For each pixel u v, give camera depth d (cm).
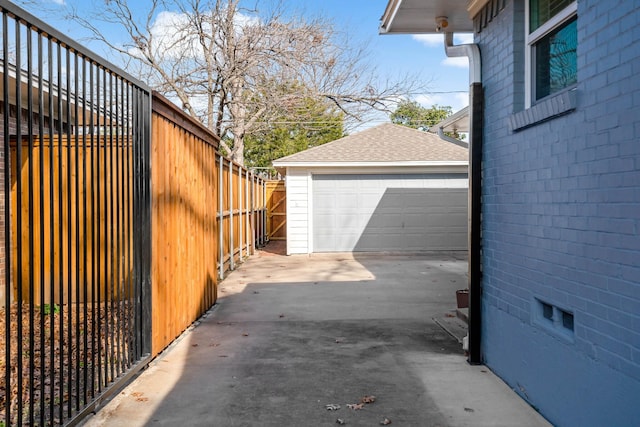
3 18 244
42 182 278
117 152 383
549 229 342
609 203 274
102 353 475
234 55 1697
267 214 1945
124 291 399
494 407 368
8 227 250
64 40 297
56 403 367
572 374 312
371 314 680
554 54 368
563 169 322
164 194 507
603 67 279
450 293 830
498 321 432
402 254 1424
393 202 1464
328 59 1928
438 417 352
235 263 1233
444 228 1468
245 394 396
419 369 454
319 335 574
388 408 368
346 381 424
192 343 542
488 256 455
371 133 1642
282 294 834
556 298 332
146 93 451
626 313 259
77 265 317
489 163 453
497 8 430
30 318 269
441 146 1530
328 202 1465
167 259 517
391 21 556
